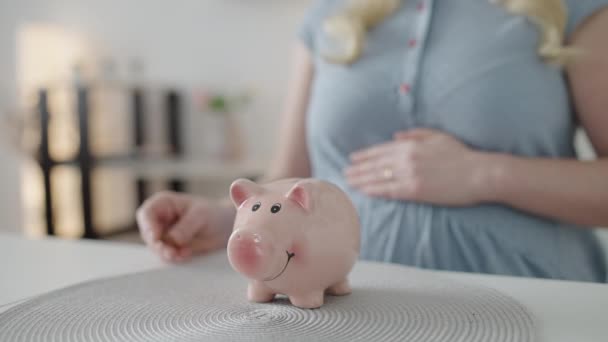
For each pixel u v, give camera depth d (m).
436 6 0.70
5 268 0.47
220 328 0.30
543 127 0.65
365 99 0.70
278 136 2.17
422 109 0.68
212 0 2.20
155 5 2.29
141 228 0.52
